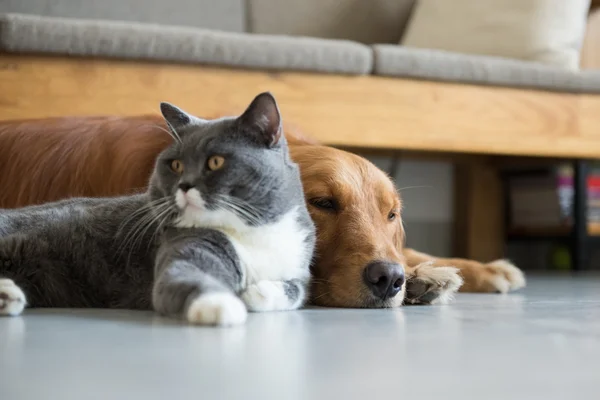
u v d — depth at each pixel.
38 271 1.53
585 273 3.64
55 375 0.85
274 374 0.87
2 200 2.14
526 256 4.47
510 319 1.42
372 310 1.57
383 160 4.32
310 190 1.71
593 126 3.23
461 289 2.22
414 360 0.97
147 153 2.03
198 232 1.45
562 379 0.86
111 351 1.00
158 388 0.79
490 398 0.77
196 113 2.73
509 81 3.08
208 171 1.46
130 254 1.54
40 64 2.59
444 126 3.04
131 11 4.03
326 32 4.24
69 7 3.94
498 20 3.54
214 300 1.22
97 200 1.71
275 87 2.81
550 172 4.13
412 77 2.97
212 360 0.95
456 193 4.48
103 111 2.65
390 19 4.26
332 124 2.90
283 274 1.54
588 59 4.30
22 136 2.19
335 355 0.99
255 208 1.48
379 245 1.66
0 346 1.03
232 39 2.72
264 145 1.53
